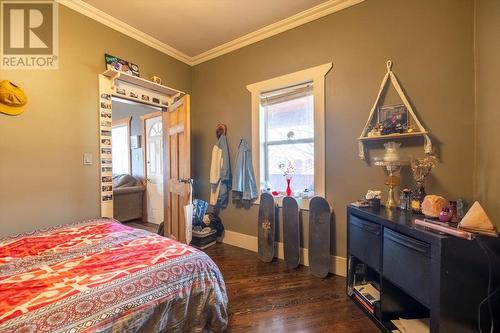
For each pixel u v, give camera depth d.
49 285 0.95
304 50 2.52
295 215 2.49
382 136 1.97
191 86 3.57
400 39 2.00
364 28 2.17
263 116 2.94
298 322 1.61
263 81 2.83
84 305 0.86
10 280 0.99
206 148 3.43
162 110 3.28
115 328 0.86
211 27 2.71
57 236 1.55
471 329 1.16
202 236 3.04
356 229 1.86
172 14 2.45
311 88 2.55
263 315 1.68
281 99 2.77
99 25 2.43
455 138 1.79
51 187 2.08
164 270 1.14
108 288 0.96
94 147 2.37
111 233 1.62
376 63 2.12
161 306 1.03
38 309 0.81
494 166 1.47
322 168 2.41
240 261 2.64
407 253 1.35
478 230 1.18
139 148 4.84
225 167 3.07
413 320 1.51
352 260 1.92
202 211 3.15
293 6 2.35
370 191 2.00
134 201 4.51
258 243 2.77
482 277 1.17
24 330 0.73
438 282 1.15
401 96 1.96
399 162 1.86
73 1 2.20
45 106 2.06
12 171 1.88
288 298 1.90
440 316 1.15
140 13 2.43
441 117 1.84
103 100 2.43
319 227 2.33
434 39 1.86
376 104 2.08
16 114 1.89
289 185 2.69
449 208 1.40
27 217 1.95
